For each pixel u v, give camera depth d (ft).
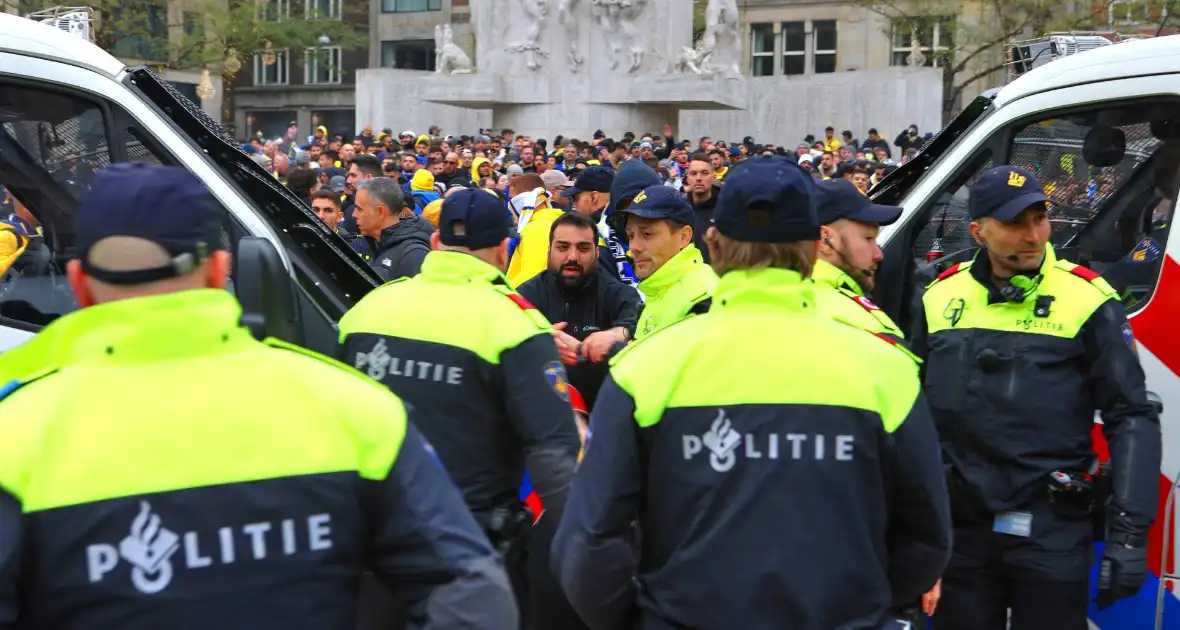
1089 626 13.89
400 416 6.36
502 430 11.80
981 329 12.84
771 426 7.80
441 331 11.62
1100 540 12.85
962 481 12.86
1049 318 12.56
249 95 184.24
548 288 17.39
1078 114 15.46
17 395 5.92
